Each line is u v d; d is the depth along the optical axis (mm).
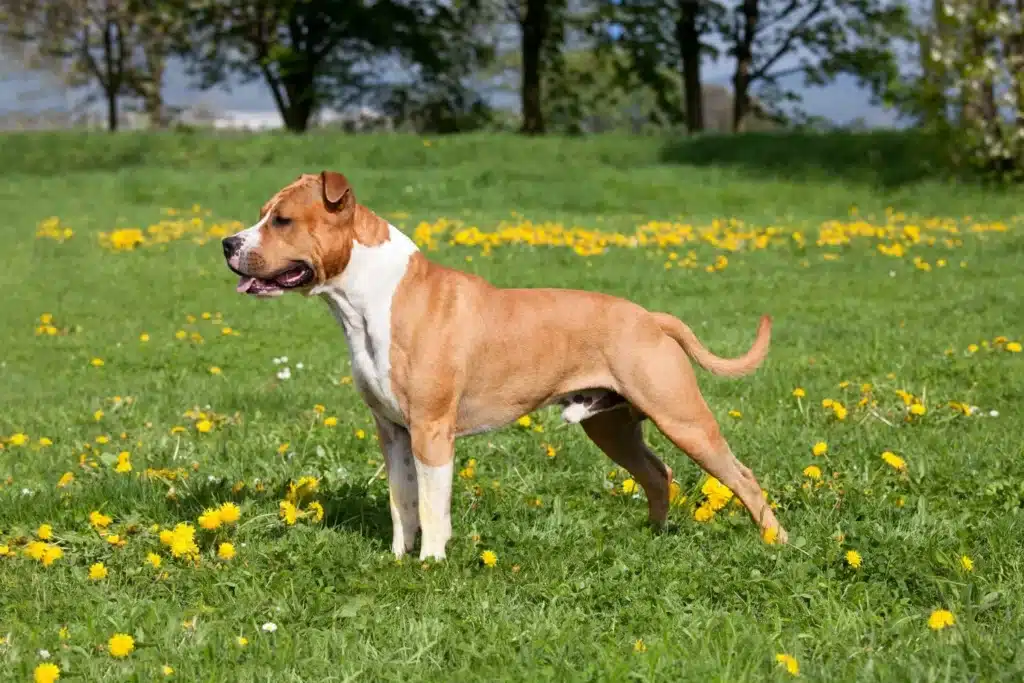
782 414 7484
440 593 4566
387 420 5047
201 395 8508
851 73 40844
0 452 6910
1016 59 23344
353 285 4793
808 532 5125
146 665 3922
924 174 24625
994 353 9438
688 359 5035
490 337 4840
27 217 19922
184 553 4836
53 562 4883
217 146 29594
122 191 23328
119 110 47562
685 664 3756
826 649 3977
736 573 4594
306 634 4215
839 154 26781
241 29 40094
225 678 3826
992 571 4574
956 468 6047
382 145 29062
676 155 28531
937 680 3637
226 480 6012
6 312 12367
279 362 9875
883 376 8617
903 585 4484
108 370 9859
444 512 4852
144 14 40344
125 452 6398
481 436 6938
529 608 4445
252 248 4691
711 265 14844
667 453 6480
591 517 5559
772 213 21250
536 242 16016
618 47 41750
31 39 41875
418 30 40938
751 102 42906
